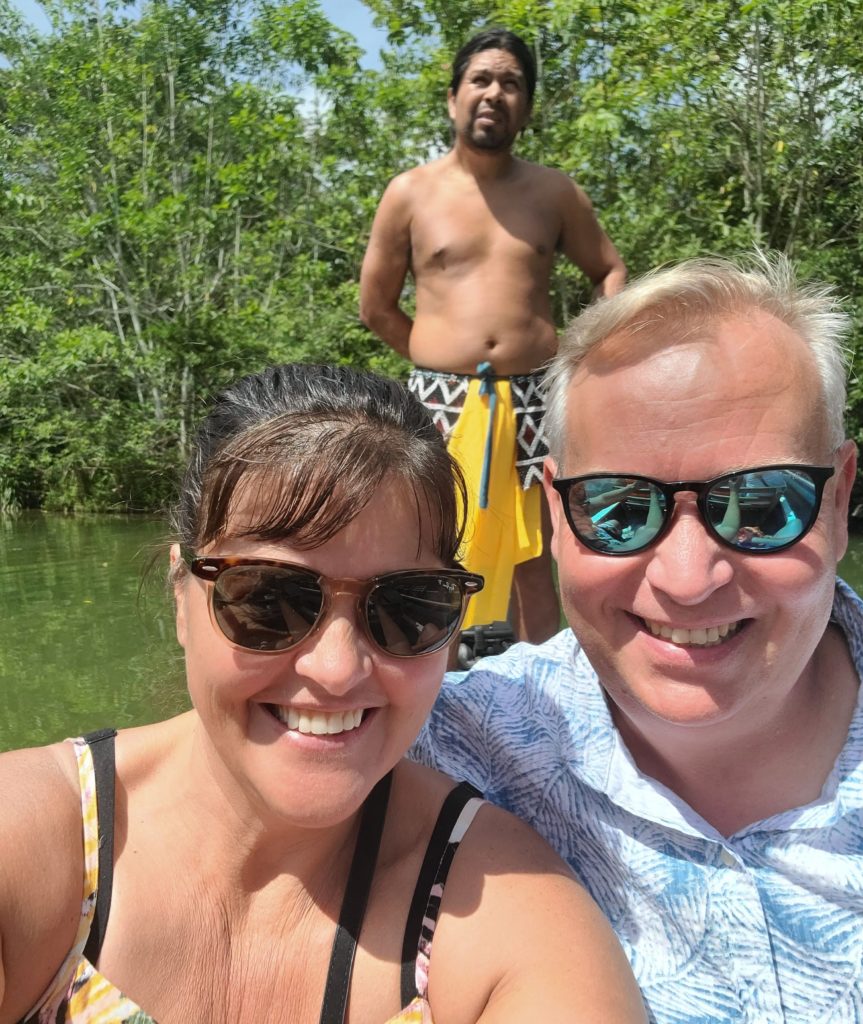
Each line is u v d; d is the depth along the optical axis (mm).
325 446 417
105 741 492
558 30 3441
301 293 4648
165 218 4457
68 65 5105
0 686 1405
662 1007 507
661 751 531
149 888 458
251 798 447
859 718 501
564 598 529
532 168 1213
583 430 503
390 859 469
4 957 435
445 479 449
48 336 4754
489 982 422
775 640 481
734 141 3773
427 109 4047
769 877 500
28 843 443
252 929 461
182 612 473
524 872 453
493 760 577
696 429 468
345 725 435
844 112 3709
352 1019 442
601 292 1279
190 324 4344
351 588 425
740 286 483
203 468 447
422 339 1198
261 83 5465
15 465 4492
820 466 469
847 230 3943
